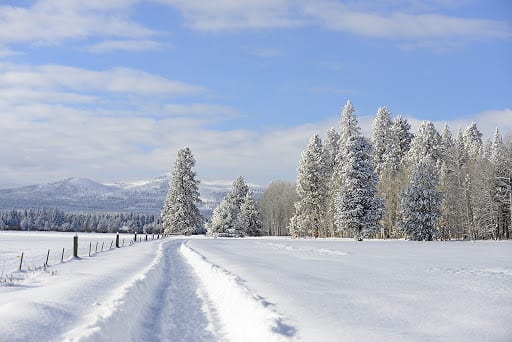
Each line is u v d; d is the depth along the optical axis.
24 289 12.69
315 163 70.50
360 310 10.09
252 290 12.95
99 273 16.95
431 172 62.00
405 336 7.84
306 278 16.03
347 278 16.11
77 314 9.26
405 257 27.66
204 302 12.59
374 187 59.22
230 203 83.62
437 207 60.66
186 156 85.56
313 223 69.81
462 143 87.12
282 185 119.25
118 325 8.64
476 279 15.85
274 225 111.75
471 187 68.50
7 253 30.34
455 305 10.74
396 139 77.38
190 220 84.81
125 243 49.53
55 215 168.12
